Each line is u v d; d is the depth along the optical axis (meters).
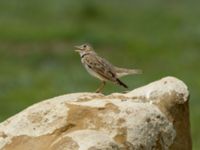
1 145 13.27
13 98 33.19
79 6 51.97
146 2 55.81
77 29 45.66
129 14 51.91
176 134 13.84
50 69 38.75
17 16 49.44
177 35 46.31
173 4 55.53
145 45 43.38
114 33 45.47
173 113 13.90
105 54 42.03
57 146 12.73
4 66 39.06
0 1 52.78
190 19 50.62
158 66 39.91
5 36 43.91
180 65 40.00
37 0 53.44
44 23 48.06
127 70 16.52
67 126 13.21
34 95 33.62
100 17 50.78
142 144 13.09
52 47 42.47
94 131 12.89
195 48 43.47
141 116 13.27
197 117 30.67
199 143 27.61
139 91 14.20
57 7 52.03
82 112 13.31
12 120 13.55
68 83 35.75
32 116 13.45
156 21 50.22
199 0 56.75
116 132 13.06
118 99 13.76
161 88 14.08
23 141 13.22
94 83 35.59
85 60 16.61
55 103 13.58
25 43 43.03
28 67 39.25
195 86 36.25
